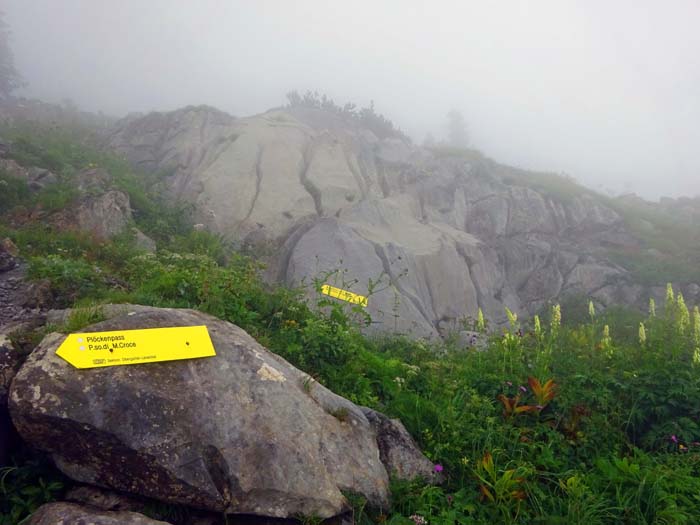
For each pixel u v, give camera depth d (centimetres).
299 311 594
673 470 430
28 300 536
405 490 389
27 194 927
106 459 307
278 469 329
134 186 1199
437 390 541
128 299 494
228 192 1318
